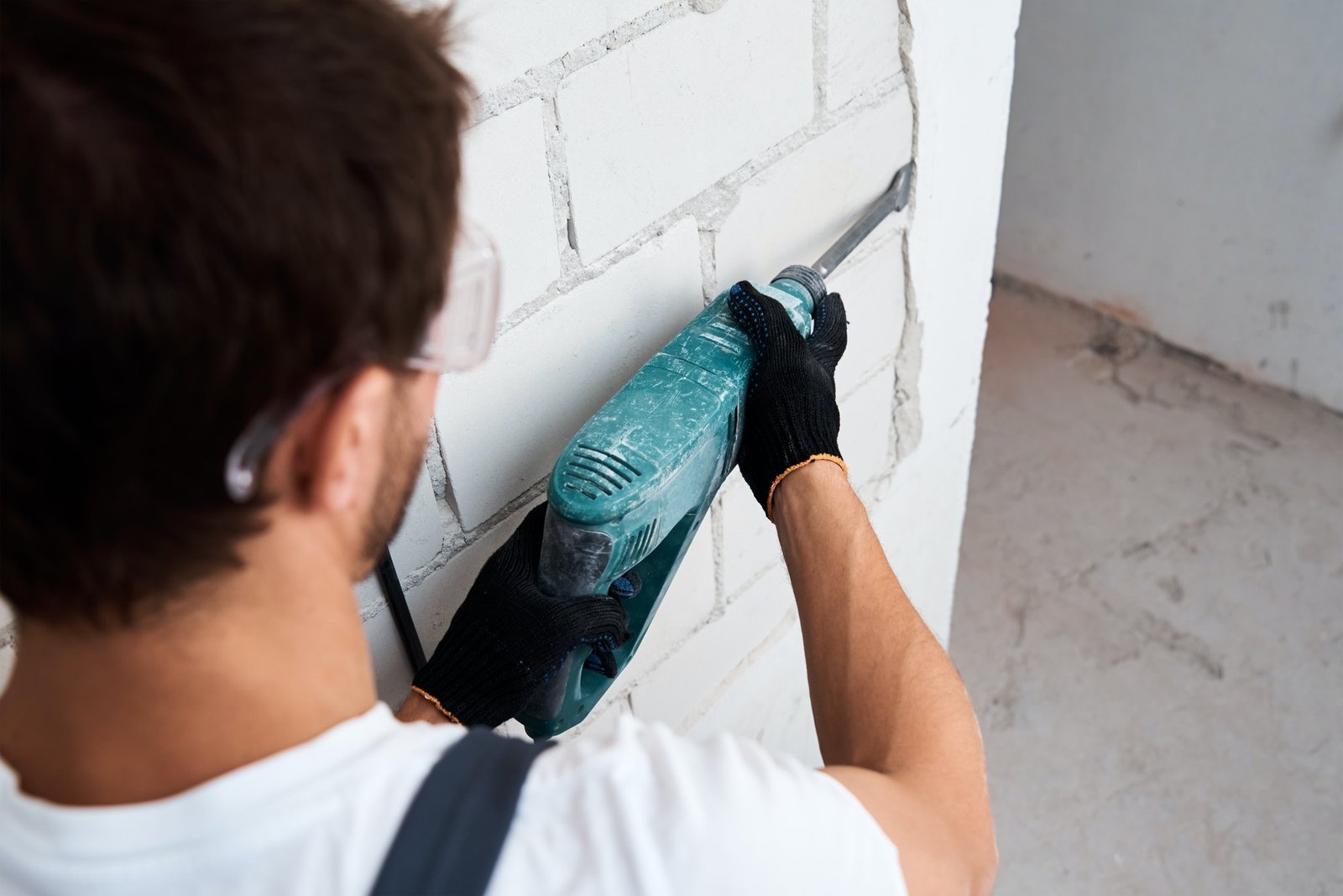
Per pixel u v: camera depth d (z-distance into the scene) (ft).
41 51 1.07
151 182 1.08
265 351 1.19
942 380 5.02
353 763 1.44
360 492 1.48
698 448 2.76
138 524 1.24
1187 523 8.29
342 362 1.29
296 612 1.47
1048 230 9.93
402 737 1.51
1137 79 8.59
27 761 1.49
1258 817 6.71
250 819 1.38
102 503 1.21
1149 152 8.85
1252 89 8.02
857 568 2.49
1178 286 9.30
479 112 2.56
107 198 1.07
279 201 1.13
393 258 1.26
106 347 1.12
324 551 1.49
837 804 1.63
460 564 3.25
